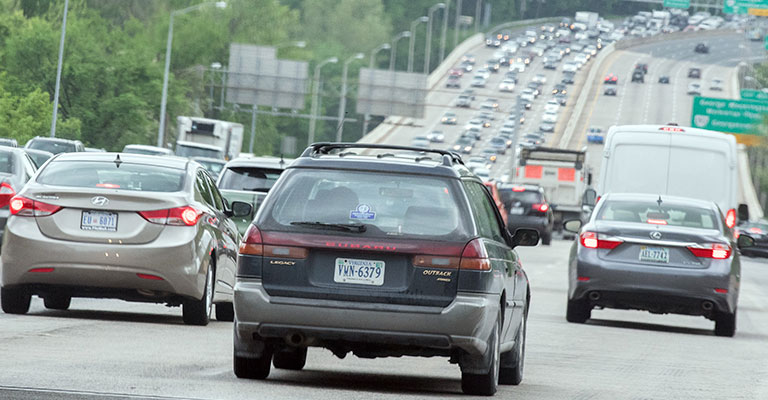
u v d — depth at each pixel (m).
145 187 53.78
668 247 67.62
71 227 52.06
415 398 35.88
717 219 69.69
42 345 43.38
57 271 51.84
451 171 36.84
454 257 35.72
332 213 36.06
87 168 54.28
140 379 36.00
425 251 35.66
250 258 35.94
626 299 67.81
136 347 44.84
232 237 60.16
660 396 39.88
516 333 41.50
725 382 45.22
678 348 59.00
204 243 53.72
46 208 52.16
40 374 35.81
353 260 35.75
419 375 42.72
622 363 50.41
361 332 35.50
